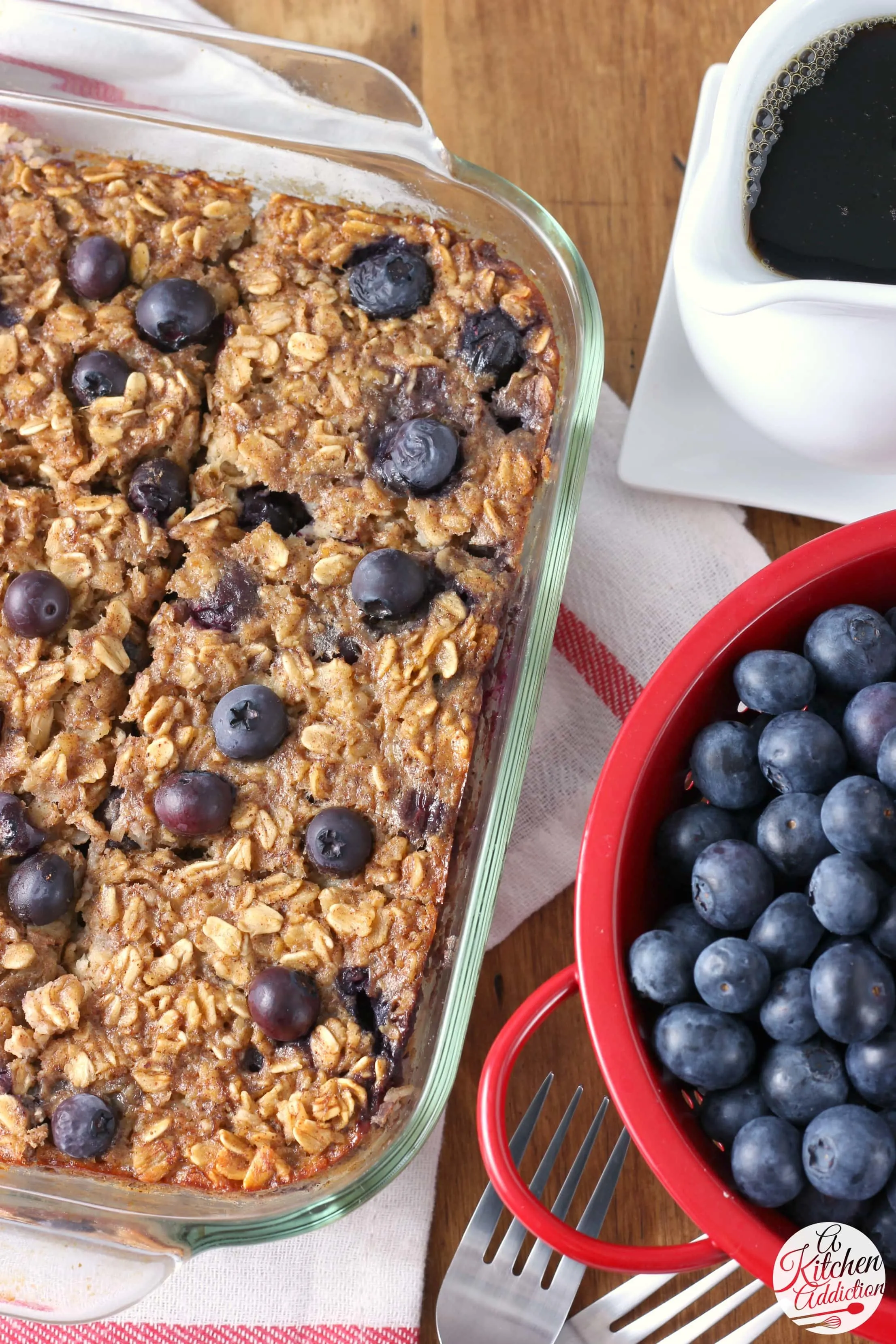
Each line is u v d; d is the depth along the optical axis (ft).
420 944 1.40
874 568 1.34
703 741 1.32
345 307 1.49
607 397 1.60
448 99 1.63
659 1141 1.26
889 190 1.38
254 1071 1.40
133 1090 1.40
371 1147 1.41
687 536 1.58
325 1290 1.49
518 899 1.54
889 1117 1.24
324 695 1.43
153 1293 1.49
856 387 1.38
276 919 1.40
